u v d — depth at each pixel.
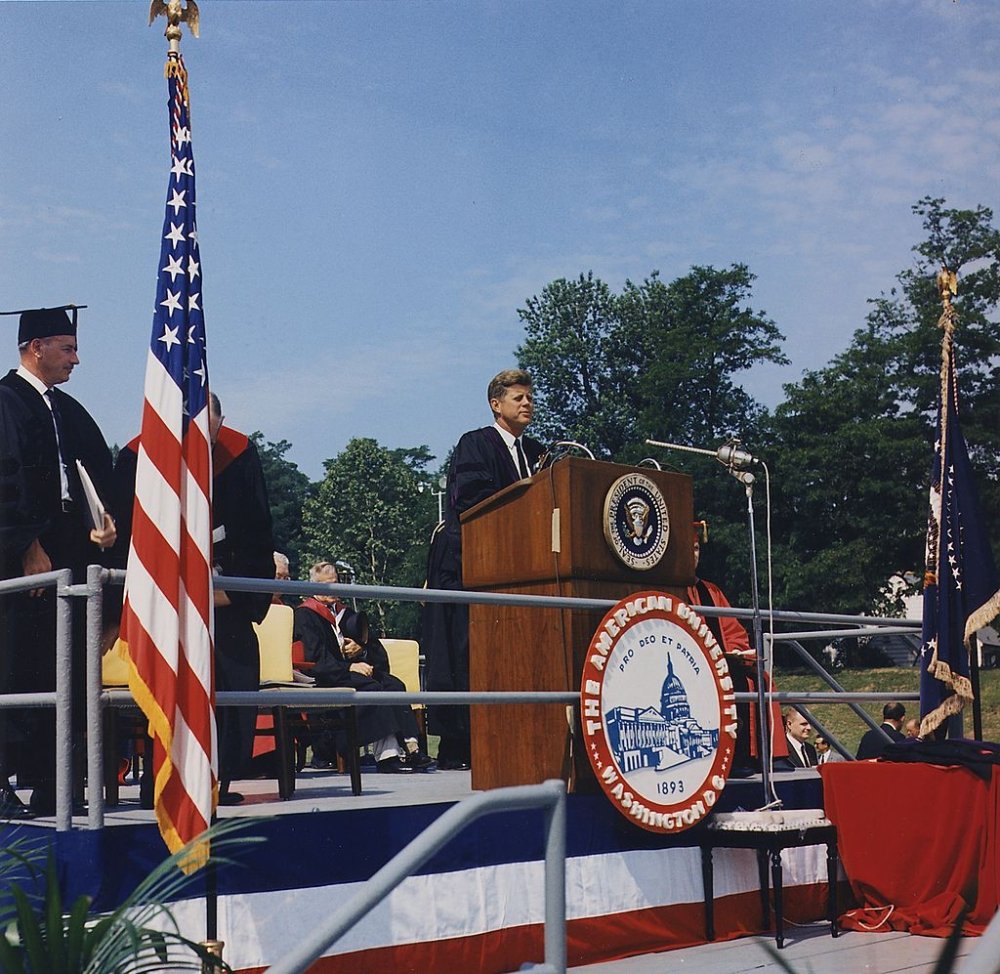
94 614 4.38
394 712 8.29
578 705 5.81
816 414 49.66
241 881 4.62
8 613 5.44
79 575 5.76
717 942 6.14
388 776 7.94
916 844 6.38
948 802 6.31
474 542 6.29
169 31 4.88
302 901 4.76
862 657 48.12
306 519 86.25
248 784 7.59
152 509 4.46
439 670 7.88
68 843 4.29
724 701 6.22
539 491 5.98
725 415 55.47
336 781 7.55
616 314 60.88
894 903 6.46
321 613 8.54
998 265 47.38
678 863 6.08
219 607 6.21
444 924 5.16
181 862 4.02
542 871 5.53
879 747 8.22
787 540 49.59
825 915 6.73
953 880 6.31
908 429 48.34
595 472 5.95
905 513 48.31
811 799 7.02
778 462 49.25
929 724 7.68
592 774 5.86
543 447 7.48
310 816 4.86
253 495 6.23
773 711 8.73
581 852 5.70
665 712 5.95
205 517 4.54
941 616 7.70
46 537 5.68
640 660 5.88
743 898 6.37
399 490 85.31
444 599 5.13
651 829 5.80
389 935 4.98
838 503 49.69
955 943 1.87
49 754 5.30
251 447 6.28
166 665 4.35
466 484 7.25
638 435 56.44
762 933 6.39
